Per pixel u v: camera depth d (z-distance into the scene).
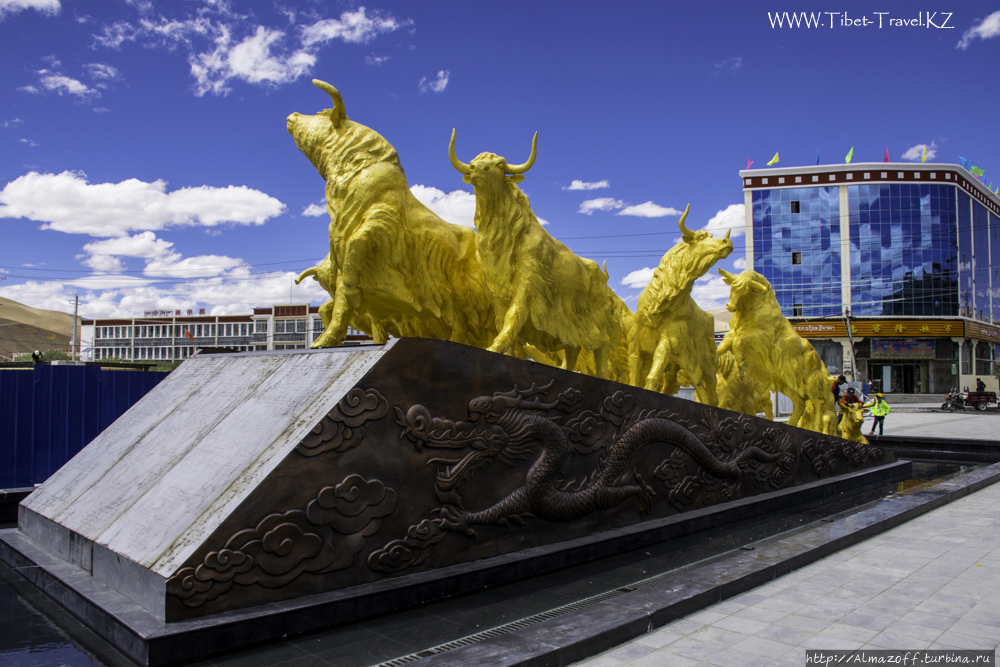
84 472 4.11
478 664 2.39
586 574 3.91
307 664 2.54
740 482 5.82
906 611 3.26
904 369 36.28
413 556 3.39
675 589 3.36
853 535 4.72
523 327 5.48
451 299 5.68
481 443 3.77
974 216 37.53
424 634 2.90
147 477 3.54
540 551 3.95
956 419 19.98
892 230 34.88
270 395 3.65
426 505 3.47
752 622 3.11
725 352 9.16
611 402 4.64
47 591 3.26
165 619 2.55
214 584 2.67
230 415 3.68
